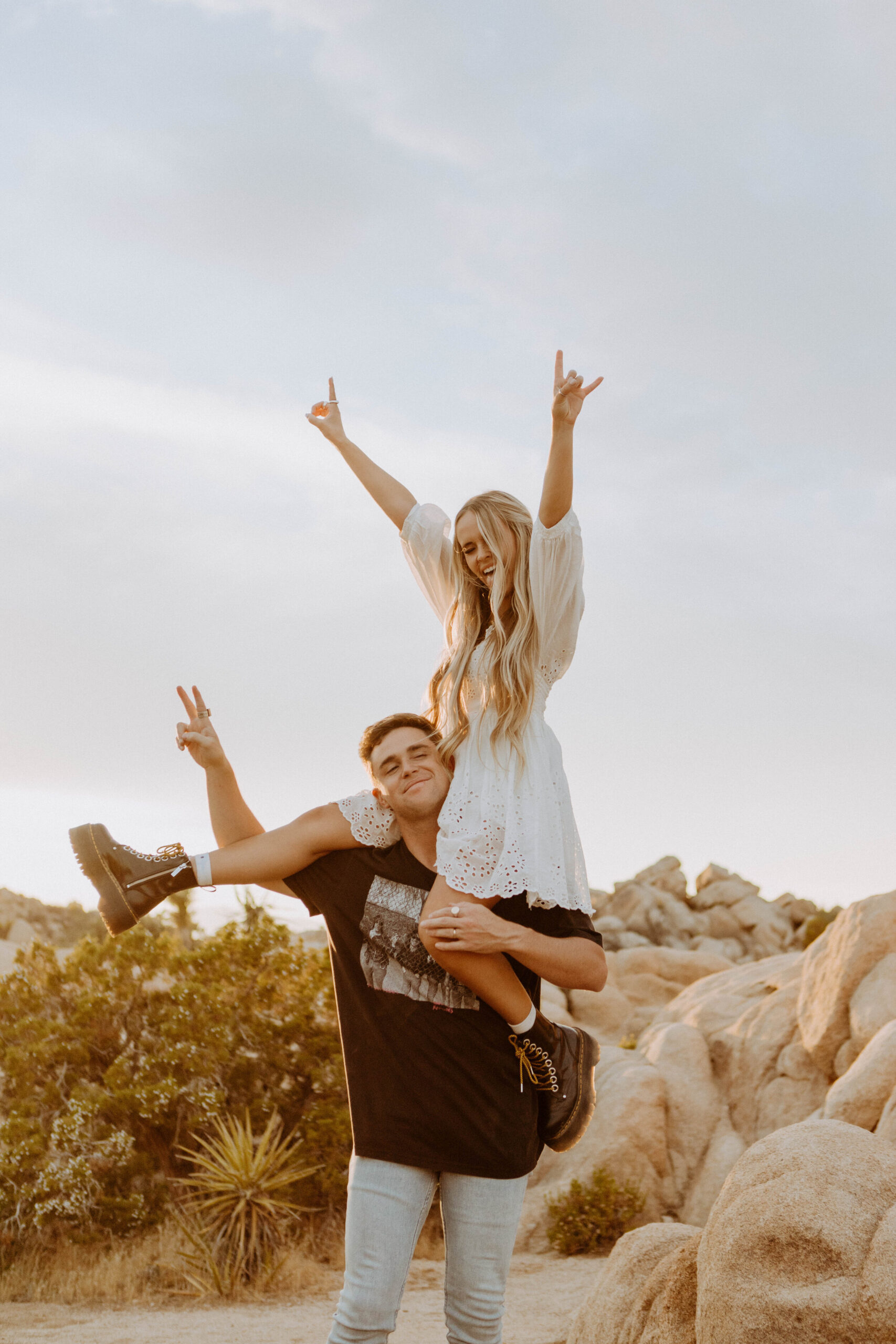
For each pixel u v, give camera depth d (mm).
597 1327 4660
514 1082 2971
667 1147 13797
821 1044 13297
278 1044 12867
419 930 2777
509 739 2965
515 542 3191
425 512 3643
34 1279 10578
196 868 3061
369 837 3078
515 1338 8227
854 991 13352
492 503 3223
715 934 42406
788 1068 13625
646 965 29500
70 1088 12805
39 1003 13484
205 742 3271
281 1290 10555
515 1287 10695
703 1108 14156
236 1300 10203
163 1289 10445
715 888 44281
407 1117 2930
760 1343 3188
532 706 3053
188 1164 12414
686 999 18750
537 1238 12961
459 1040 2928
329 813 3125
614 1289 4703
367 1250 2908
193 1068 12250
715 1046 15031
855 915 14102
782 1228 3303
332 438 3941
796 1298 3178
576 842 3020
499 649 3072
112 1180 11766
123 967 13234
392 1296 2904
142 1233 11555
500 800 2861
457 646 3307
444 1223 3027
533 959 2762
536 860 2795
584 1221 12578
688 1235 4883
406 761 3012
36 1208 11156
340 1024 3133
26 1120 12031
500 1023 2957
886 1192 3354
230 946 13359
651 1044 15703
